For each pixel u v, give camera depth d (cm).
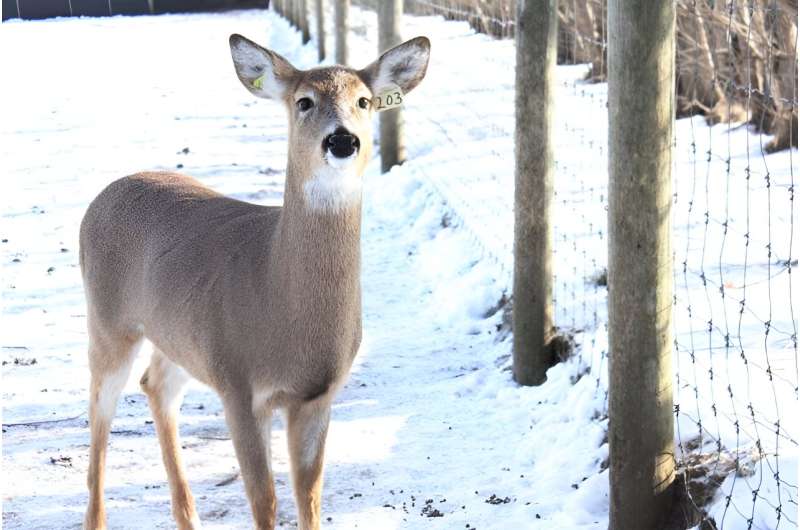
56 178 1462
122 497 680
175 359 627
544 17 775
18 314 994
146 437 761
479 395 812
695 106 1303
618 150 559
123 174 1477
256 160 1545
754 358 658
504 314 923
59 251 1170
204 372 601
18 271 1109
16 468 710
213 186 1392
